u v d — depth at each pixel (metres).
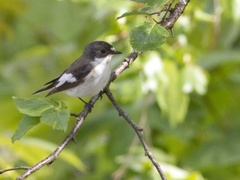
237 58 13.89
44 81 15.69
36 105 7.76
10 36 17.27
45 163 7.46
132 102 13.59
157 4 7.48
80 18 15.51
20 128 7.61
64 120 7.63
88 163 15.41
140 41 7.41
